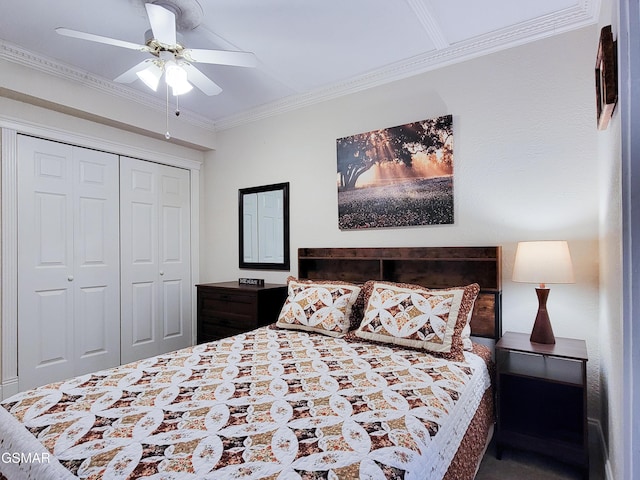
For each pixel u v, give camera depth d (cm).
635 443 84
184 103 352
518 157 240
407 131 279
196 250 409
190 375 169
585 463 181
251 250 378
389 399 143
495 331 238
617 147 132
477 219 254
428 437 121
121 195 339
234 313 327
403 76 284
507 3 210
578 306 221
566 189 225
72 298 302
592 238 217
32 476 106
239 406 137
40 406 137
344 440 113
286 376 168
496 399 210
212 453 107
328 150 325
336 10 212
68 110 289
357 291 253
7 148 265
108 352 327
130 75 221
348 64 279
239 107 364
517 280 209
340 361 190
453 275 262
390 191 287
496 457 204
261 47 252
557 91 228
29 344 275
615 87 126
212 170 412
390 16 220
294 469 99
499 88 247
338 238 319
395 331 212
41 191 284
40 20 218
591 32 218
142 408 135
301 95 332
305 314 252
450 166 262
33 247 279
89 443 112
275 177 359
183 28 225
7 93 257
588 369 216
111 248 330
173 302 384
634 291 85
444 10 216
